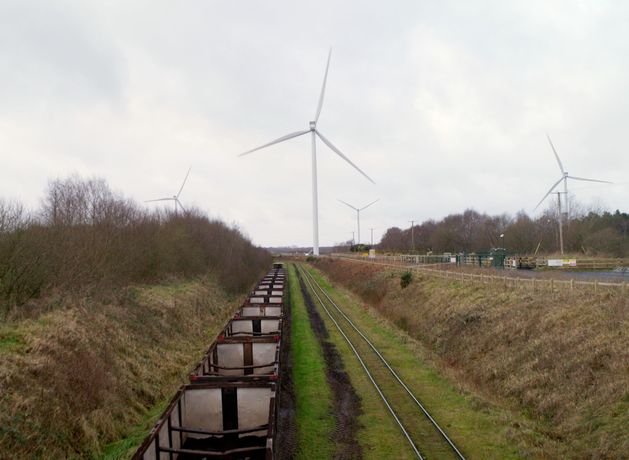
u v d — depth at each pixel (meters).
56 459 10.20
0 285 16.08
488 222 97.31
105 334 16.88
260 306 24.95
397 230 149.88
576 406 13.27
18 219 17.53
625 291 17.98
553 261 42.72
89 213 29.53
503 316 21.17
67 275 19.59
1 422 9.74
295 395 16.27
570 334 16.55
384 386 17.41
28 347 12.97
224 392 11.29
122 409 13.27
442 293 29.64
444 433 13.05
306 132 77.81
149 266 30.30
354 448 12.26
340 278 61.06
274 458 9.17
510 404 15.30
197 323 26.64
